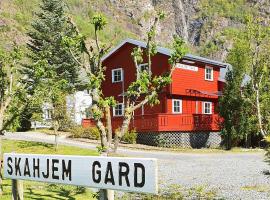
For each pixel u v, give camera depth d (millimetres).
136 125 38594
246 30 33812
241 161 28172
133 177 4359
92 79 11148
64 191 16344
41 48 47125
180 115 38188
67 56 46469
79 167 4914
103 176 4656
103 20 11602
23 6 143750
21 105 14469
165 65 38719
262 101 38750
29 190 15867
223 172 23328
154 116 37344
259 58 35469
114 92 42906
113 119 39375
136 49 12539
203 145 39656
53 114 30234
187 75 41344
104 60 43625
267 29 33531
